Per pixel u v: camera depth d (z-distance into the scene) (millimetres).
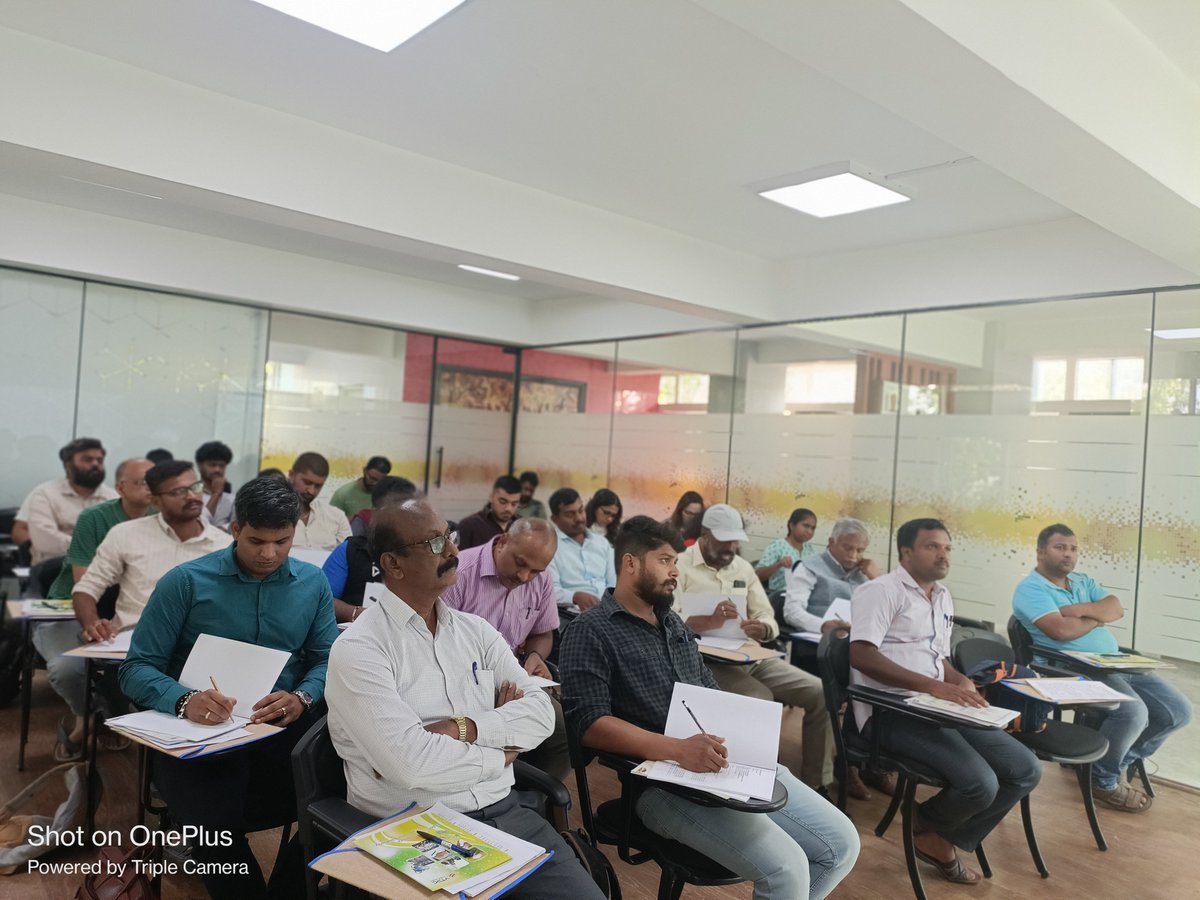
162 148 3473
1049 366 4707
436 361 7660
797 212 4848
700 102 3469
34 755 3766
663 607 2613
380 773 1854
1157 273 4332
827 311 5766
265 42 3174
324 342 6918
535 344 8094
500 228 4578
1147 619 4281
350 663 1890
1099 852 3473
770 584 5570
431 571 2000
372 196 4086
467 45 3104
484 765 1910
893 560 5328
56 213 5438
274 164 3777
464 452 7926
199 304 6262
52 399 5707
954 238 5137
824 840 2350
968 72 2266
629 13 2811
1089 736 3416
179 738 2068
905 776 3156
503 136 3979
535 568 3162
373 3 2785
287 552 2559
